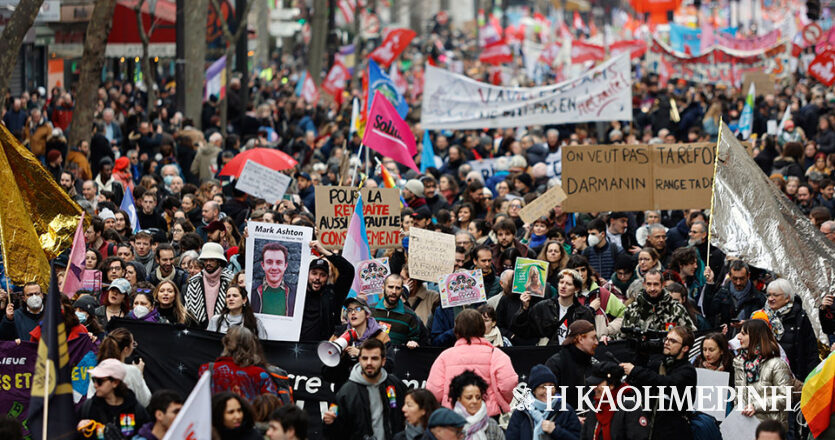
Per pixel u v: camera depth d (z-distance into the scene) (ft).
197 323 53.36
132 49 173.78
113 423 39.17
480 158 112.16
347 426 43.29
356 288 53.21
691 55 156.97
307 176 87.61
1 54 82.84
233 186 84.94
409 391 40.78
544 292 54.90
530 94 101.60
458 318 45.47
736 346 48.93
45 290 51.72
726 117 133.08
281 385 44.16
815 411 44.24
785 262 55.62
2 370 48.96
